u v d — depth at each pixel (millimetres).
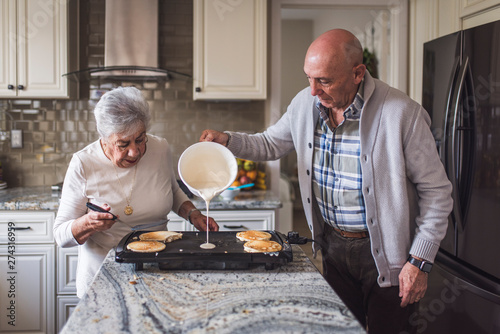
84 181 1415
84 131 2910
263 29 2664
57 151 2906
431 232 1354
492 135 1852
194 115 2957
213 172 1420
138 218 1474
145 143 1444
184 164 1397
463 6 2328
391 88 1442
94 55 2873
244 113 2984
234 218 2475
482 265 1932
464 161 2027
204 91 2672
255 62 2678
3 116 2871
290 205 3576
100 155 1437
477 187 1956
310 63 1315
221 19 2650
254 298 957
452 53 2119
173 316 865
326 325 826
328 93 1343
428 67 2355
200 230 1579
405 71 2973
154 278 1087
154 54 2691
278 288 1020
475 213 1973
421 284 1370
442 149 2158
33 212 2369
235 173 1380
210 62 2658
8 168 2896
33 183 2916
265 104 2998
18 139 2879
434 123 2273
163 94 2934
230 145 1649
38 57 2582
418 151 1378
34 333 2402
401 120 1374
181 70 2928
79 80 2840
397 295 1456
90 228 1271
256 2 2658
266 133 1766
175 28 2910
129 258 1125
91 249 1431
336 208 1517
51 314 2396
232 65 2668
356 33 3682
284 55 5090
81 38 2859
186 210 1669
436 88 2260
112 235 1441
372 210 1420
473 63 1973
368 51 3479
